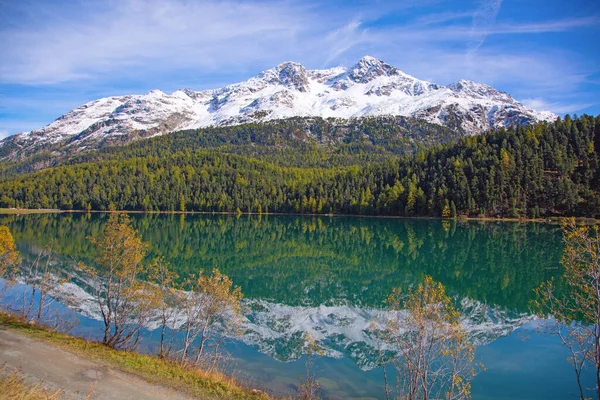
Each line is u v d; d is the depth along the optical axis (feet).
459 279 163.94
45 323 82.69
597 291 51.62
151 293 73.82
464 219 416.67
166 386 53.72
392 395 65.72
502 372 74.69
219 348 84.07
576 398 64.34
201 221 446.60
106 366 57.16
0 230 94.84
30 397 38.96
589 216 373.40
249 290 150.30
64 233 290.97
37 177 654.94
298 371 75.92
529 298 132.26
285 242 279.90
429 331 60.90
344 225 398.62
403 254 230.68
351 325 109.60
